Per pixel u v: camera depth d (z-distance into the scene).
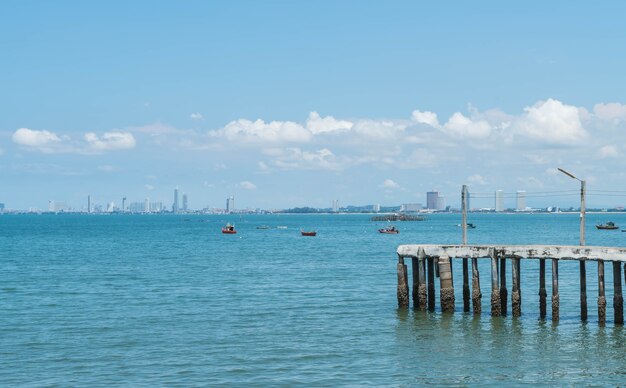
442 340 42.38
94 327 47.34
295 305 56.81
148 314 52.62
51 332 45.59
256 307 55.91
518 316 46.56
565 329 44.62
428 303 50.88
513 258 45.91
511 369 36.00
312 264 97.38
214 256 115.44
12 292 66.12
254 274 82.88
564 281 71.50
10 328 46.97
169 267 93.56
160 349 40.72
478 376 34.84
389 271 85.56
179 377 34.88
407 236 198.38
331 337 43.72
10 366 36.91
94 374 35.41
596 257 43.31
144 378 34.69
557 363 37.06
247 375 35.19
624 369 35.94
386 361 37.75
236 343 42.22
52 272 86.62
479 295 47.84
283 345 41.59
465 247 47.50
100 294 64.38
